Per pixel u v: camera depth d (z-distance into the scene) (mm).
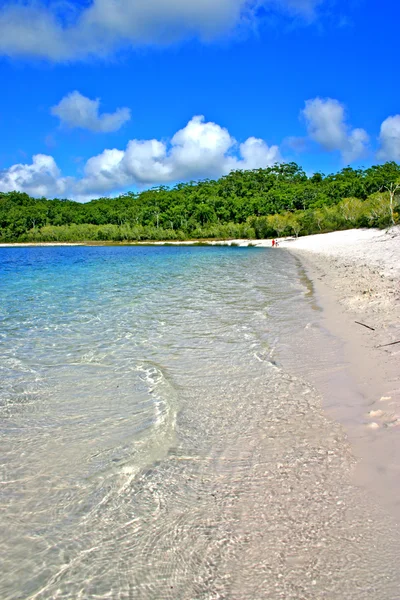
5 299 15891
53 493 3943
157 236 109000
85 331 10445
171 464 4348
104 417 5578
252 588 2785
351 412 5305
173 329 10383
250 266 31859
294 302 13562
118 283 21312
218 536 3268
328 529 3262
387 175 128875
